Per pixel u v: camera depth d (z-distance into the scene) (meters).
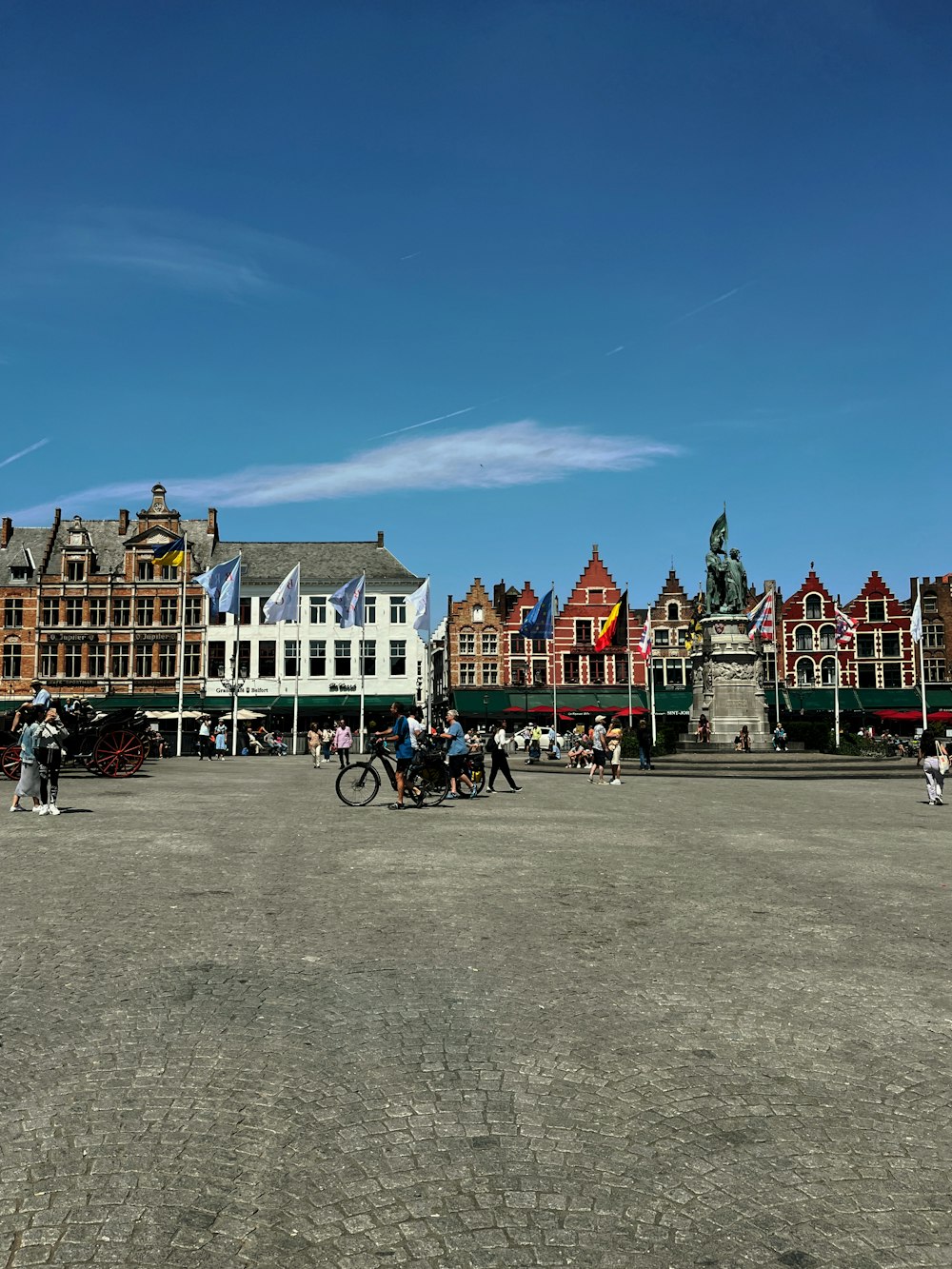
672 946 7.81
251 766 35.81
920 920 8.85
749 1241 3.61
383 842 13.79
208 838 14.00
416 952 7.57
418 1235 3.63
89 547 66.69
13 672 65.50
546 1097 4.86
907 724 66.75
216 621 66.44
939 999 6.48
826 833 15.45
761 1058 5.41
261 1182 3.99
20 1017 5.96
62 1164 4.12
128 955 7.40
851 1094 4.94
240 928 8.29
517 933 8.21
